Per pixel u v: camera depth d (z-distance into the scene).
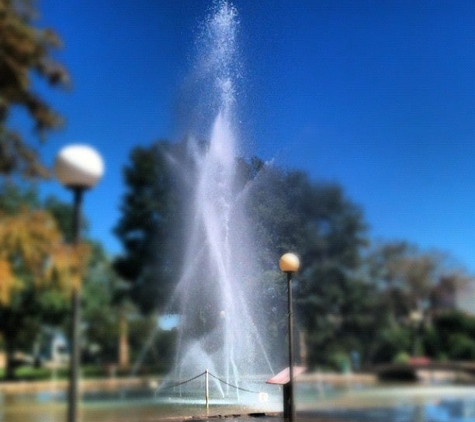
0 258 6.40
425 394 14.79
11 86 8.72
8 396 16.09
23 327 23.70
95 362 27.67
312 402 14.22
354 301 29.34
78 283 6.03
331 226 31.81
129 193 32.53
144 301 30.56
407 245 30.03
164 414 12.88
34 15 9.02
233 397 16.67
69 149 5.72
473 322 25.34
